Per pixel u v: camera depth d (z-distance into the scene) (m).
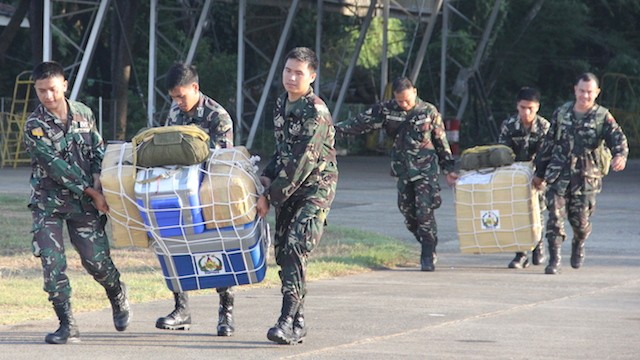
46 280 15.20
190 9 74.06
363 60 96.50
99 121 72.00
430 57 95.75
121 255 25.28
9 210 35.47
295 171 14.57
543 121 24.55
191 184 13.99
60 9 81.06
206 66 84.31
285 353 14.77
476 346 15.33
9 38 73.00
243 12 74.19
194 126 14.43
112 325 16.83
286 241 15.11
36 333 16.12
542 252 25.45
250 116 84.81
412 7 83.81
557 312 18.42
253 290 20.94
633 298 20.11
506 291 21.00
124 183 14.27
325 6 80.56
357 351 14.93
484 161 23.39
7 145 65.44
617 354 14.84
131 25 71.44
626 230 32.81
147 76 84.12
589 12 106.81
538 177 23.38
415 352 14.87
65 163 14.95
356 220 35.00
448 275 23.56
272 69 74.25
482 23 93.62
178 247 14.37
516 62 102.12
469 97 88.62
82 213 15.32
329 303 19.34
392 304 19.25
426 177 24.20
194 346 15.23
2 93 82.38
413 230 24.92
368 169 63.78
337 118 80.31
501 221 23.08
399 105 24.19
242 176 14.19
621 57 103.31
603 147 23.39
